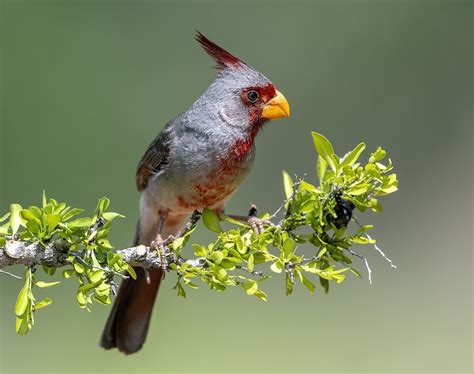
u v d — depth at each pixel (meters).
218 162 6.38
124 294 6.79
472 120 14.68
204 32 14.98
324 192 5.15
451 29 14.98
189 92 14.68
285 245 4.85
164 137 6.54
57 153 13.54
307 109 14.72
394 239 13.66
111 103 14.16
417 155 14.53
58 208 4.76
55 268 4.84
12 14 13.96
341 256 5.13
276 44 15.02
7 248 4.68
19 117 13.52
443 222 13.95
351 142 14.72
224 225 8.12
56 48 14.16
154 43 14.73
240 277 4.76
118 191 13.59
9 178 13.14
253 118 6.45
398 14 15.06
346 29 15.02
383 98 14.85
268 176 13.77
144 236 6.94
